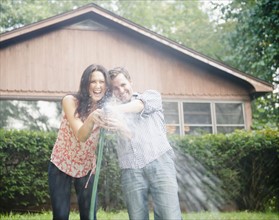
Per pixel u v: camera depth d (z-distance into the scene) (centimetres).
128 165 266
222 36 1916
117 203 753
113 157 756
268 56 1369
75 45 1161
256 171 804
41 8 2217
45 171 748
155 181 259
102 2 2589
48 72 1129
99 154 223
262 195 803
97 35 1181
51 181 297
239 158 801
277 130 830
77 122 271
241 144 804
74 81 1140
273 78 1466
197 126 1202
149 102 262
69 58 1150
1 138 727
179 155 796
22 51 1123
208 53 2330
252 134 816
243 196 802
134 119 267
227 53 1916
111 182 754
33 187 739
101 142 226
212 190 792
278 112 1444
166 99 1191
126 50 1191
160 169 259
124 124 234
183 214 684
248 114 1226
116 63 1178
